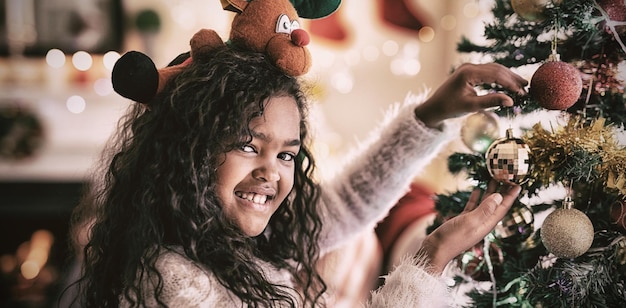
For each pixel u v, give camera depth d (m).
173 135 0.92
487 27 0.95
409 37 3.44
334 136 3.29
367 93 3.46
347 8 3.40
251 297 0.93
